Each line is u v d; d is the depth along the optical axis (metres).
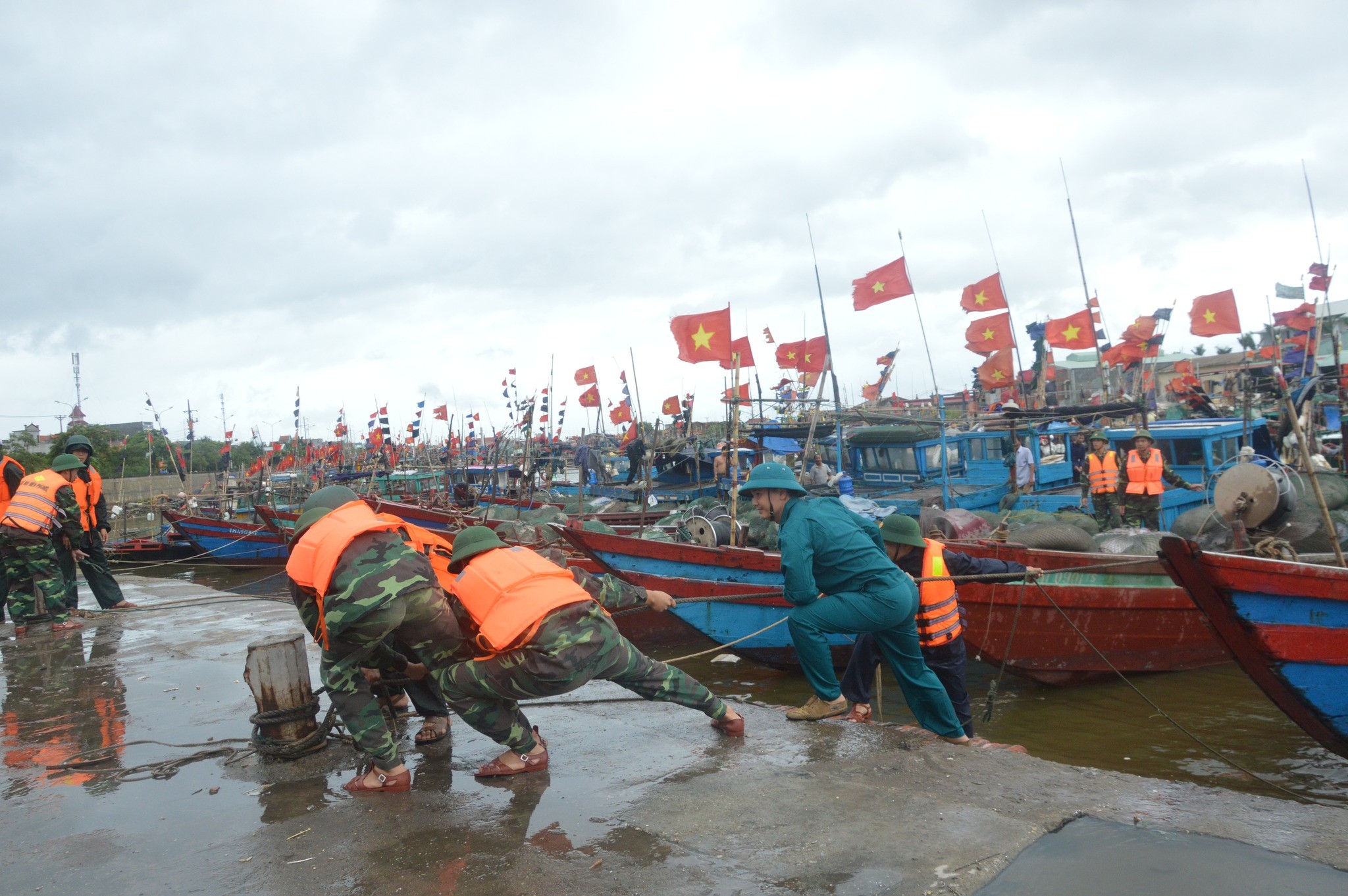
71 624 8.83
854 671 5.63
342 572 3.91
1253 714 7.45
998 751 4.52
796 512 5.04
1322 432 16.45
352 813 3.90
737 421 11.45
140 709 5.79
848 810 3.69
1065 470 16.89
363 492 24.19
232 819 3.91
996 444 16.42
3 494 9.48
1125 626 8.34
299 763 4.62
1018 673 8.34
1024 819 3.54
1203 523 10.01
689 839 3.46
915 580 5.27
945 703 4.95
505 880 3.17
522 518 17.19
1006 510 14.93
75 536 9.05
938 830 3.45
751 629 9.27
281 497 28.92
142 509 26.50
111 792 4.31
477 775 4.29
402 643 4.79
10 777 4.59
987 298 16.45
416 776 4.37
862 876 3.08
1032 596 8.04
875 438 16.25
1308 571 5.50
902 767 4.23
